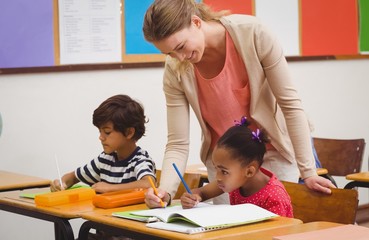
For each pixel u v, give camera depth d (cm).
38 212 220
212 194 216
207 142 231
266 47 206
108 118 249
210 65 216
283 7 464
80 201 228
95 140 389
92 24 381
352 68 513
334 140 386
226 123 221
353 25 507
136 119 253
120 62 392
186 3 194
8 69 356
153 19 190
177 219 172
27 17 361
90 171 262
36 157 369
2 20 354
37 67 365
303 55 477
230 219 167
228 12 216
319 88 492
